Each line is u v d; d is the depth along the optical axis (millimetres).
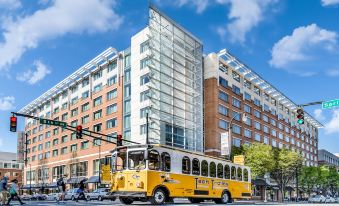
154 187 19422
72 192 47438
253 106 87500
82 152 83688
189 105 70188
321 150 143625
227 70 79062
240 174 27125
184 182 21359
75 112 88938
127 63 73062
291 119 110875
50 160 98125
